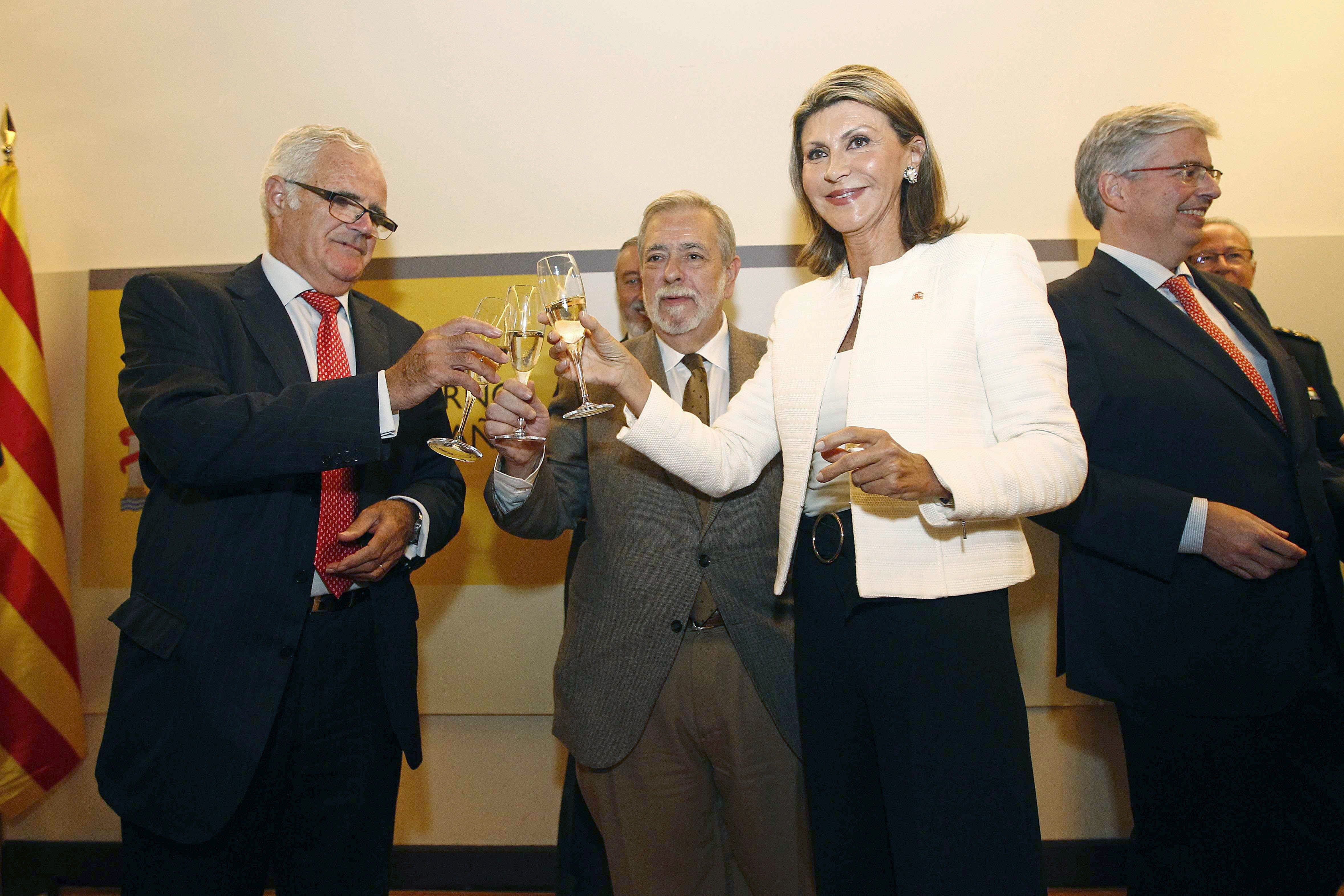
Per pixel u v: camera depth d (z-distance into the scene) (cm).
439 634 236
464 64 239
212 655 138
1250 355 168
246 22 241
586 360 136
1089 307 163
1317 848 146
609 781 158
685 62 237
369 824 153
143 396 142
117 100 244
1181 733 150
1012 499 104
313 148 161
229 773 134
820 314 135
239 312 155
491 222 239
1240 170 234
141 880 136
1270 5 232
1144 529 146
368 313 177
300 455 133
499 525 163
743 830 155
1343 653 146
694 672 156
